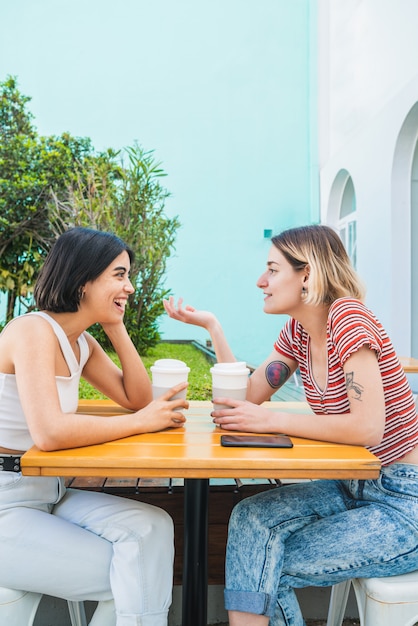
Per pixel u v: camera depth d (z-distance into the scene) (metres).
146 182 5.86
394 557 1.30
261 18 7.95
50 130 7.69
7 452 1.40
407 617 1.26
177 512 2.00
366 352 1.33
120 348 1.73
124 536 1.31
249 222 7.86
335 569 1.32
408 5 4.54
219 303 7.76
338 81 6.90
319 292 1.48
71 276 1.42
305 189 7.94
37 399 1.24
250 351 7.74
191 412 1.79
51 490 1.43
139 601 1.27
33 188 6.29
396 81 4.86
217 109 7.88
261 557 1.32
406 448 1.41
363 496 1.44
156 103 7.81
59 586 1.31
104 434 1.30
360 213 5.93
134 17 7.81
